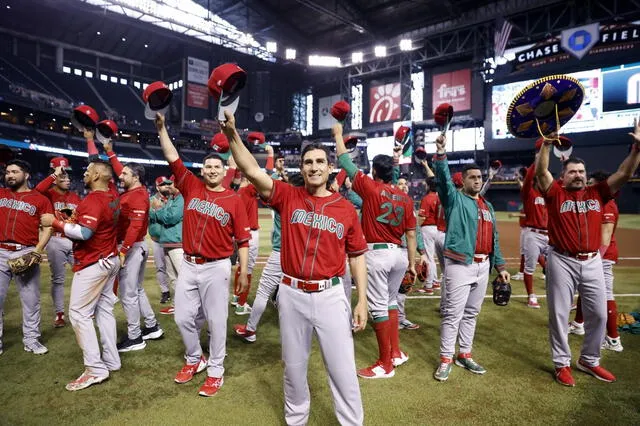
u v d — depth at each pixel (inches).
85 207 125.8
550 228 140.6
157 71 2156.7
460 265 139.7
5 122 1343.5
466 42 1472.7
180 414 114.2
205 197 130.8
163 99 123.3
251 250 213.3
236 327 182.1
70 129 1592.0
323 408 118.0
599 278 134.9
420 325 196.2
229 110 84.7
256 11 1596.9
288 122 2191.2
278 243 168.9
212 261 128.4
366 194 141.5
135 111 1932.8
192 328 134.2
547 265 141.9
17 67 1684.3
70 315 130.0
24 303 154.3
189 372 135.4
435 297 250.8
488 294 256.1
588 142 1247.5
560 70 1270.9
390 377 138.9
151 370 142.8
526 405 120.9
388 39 1707.7
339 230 91.5
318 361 151.3
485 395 126.6
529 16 1344.7
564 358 135.7
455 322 139.9
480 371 141.9
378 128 1753.2
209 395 124.3
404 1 1440.7
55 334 177.3
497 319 203.0
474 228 139.2
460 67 1515.7
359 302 95.1
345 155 145.2
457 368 147.1
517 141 1371.8
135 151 1742.1
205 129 1972.2
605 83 1210.0
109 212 132.8
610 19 1192.8
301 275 90.9
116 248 140.6
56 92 1723.7
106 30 1824.6
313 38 1868.8
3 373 139.0
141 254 164.6
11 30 1688.0
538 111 132.8
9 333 178.2
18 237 154.9
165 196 224.7
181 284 130.9
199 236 127.9
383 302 140.5
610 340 164.7
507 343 170.9
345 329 92.9
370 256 140.9
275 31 1792.6
